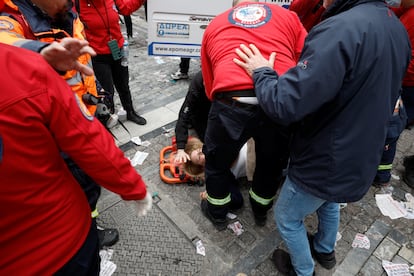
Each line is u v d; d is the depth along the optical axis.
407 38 1.36
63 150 1.01
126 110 3.60
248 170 2.61
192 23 3.46
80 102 1.04
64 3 1.49
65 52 1.04
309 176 1.51
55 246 1.04
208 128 1.91
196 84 2.69
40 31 1.41
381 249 2.33
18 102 0.83
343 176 1.42
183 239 2.34
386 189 2.88
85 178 1.77
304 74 1.23
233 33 1.75
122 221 2.45
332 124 1.36
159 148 3.27
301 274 2.00
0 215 0.88
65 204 1.07
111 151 1.07
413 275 2.15
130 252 2.23
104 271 2.08
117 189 1.15
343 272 2.17
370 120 1.32
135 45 6.05
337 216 1.96
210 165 2.10
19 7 1.37
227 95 1.66
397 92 1.38
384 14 1.27
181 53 3.66
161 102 4.12
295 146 1.58
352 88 1.26
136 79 4.71
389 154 2.70
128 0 3.00
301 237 1.84
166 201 2.65
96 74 3.12
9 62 0.84
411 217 2.60
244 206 2.66
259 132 1.81
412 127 3.72
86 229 1.20
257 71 1.51
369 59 1.21
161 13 3.39
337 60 1.18
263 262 2.21
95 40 2.95
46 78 0.89
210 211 2.34
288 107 1.28
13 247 0.95
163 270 2.12
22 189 0.91
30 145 0.88
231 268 2.15
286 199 1.72
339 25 1.20
